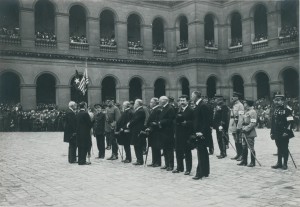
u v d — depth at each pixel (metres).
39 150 17.84
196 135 10.21
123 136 13.85
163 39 42.88
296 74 34.84
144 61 37.94
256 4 35.41
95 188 9.25
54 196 8.46
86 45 34.97
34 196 8.48
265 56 34.59
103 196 8.38
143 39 38.34
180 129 10.99
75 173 11.54
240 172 11.09
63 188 9.31
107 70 35.97
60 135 26.72
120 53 36.81
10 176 11.08
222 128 14.30
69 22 37.44
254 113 12.00
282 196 7.96
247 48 36.25
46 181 10.27
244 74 36.56
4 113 31.05
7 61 30.78
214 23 38.31
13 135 26.70
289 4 34.00
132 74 37.38
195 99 10.46
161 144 12.01
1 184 9.88
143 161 13.73
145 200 7.95
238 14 39.84
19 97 34.66
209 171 10.48
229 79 37.97
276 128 11.44
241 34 40.31
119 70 36.66
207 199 7.91
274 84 33.94
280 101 11.52
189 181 9.94
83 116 13.41
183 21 41.84
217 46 38.19
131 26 41.28
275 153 15.22
